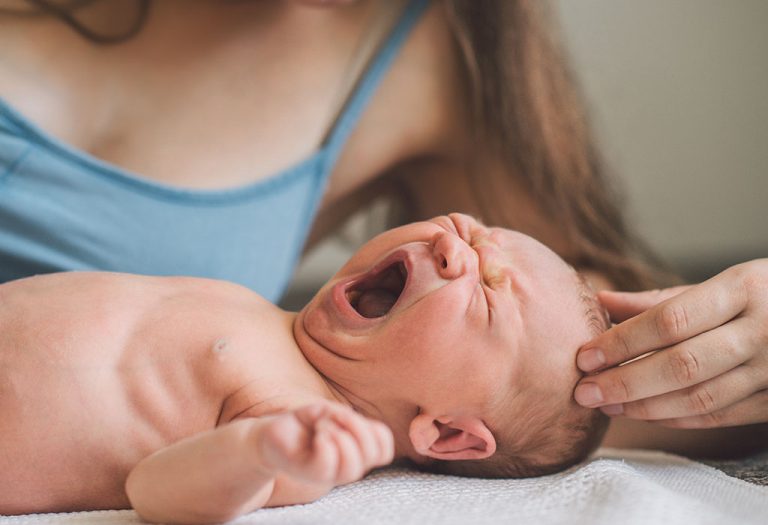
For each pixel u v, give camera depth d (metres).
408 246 1.15
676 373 1.06
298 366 1.10
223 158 1.42
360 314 1.19
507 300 1.13
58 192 1.29
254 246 1.45
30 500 0.98
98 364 1.01
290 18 1.45
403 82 1.60
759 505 1.00
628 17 3.06
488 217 1.70
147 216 1.34
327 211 1.75
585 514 0.91
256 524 0.89
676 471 1.16
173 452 0.89
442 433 1.14
